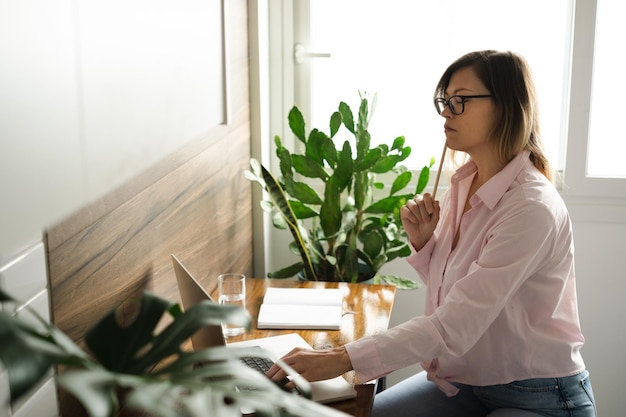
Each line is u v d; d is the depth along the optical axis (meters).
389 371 1.60
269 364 1.69
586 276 2.91
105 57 1.08
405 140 2.75
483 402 1.88
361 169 2.52
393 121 2.97
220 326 1.38
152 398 0.73
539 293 1.76
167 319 1.89
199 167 2.12
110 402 0.73
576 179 2.85
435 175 2.95
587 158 2.86
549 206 1.69
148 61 1.25
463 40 2.87
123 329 0.89
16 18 0.84
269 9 2.86
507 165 1.79
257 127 2.75
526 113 1.77
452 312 1.63
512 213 1.71
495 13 2.83
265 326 1.97
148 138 1.26
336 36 2.93
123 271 1.61
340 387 1.62
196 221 2.11
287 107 2.95
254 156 2.78
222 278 1.99
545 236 1.67
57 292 1.31
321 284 2.33
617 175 2.87
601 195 2.84
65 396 1.38
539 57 2.84
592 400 1.82
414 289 2.67
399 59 2.91
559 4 2.79
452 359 1.82
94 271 1.47
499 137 1.79
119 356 0.87
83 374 0.73
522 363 1.76
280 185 2.67
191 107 1.50
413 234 2.05
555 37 2.82
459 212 1.93
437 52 2.89
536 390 1.77
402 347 1.60
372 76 2.94
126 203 1.61
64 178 0.97
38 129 0.90
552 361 1.77
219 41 1.71
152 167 1.76
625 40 2.79
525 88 1.77
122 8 1.14
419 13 2.87
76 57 0.99
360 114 2.52
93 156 1.05
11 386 0.70
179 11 1.41
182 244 2.00
